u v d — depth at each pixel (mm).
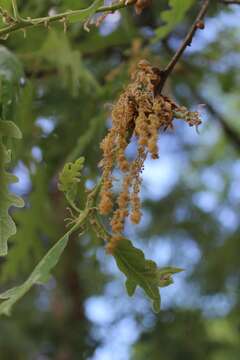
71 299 1677
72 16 632
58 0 931
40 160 973
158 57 1015
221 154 1873
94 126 898
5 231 631
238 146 1316
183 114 611
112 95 904
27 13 946
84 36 1026
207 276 1614
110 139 603
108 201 595
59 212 1216
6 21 628
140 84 616
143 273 614
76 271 1628
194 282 1631
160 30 832
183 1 803
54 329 1581
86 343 1587
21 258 1046
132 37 1016
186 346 1558
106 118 904
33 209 1019
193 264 1642
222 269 1601
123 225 594
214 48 1159
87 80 902
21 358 1459
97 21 648
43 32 929
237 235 1589
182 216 1663
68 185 614
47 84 979
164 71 626
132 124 608
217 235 1658
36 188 994
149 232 1644
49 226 1044
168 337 1563
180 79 1130
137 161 596
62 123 974
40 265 602
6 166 631
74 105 975
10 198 630
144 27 1051
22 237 1033
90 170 948
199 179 1854
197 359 1561
